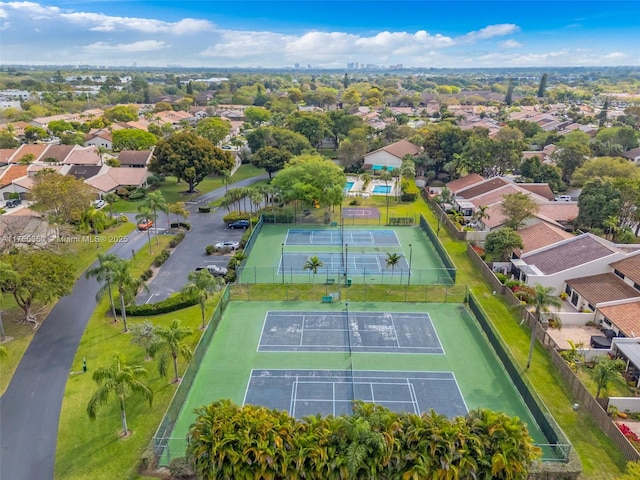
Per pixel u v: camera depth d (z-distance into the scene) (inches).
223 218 3452.3
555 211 3267.7
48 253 2199.8
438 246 2844.5
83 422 1482.5
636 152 5098.4
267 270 2613.2
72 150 4945.9
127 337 1957.4
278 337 1988.2
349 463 1132.5
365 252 2908.5
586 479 1272.1
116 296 2267.5
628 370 1713.8
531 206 2888.8
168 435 1403.8
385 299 2313.0
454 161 4473.4
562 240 2566.4
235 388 1664.6
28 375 1708.9
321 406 1572.3
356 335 2006.6
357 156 5128.0
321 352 1883.6
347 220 3558.1
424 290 2393.0
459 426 1213.1
